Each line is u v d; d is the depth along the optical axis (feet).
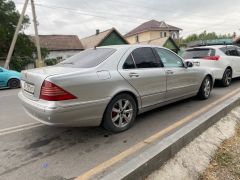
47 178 9.66
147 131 14.19
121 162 10.70
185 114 17.26
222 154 12.42
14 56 81.51
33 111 12.23
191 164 10.94
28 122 16.55
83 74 12.09
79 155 11.48
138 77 14.38
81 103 11.85
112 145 12.44
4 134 14.35
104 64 13.32
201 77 20.29
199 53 27.25
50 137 13.74
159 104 16.47
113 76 13.16
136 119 16.35
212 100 21.16
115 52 14.19
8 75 39.93
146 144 12.41
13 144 12.90
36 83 12.13
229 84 29.04
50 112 11.14
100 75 12.66
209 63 26.13
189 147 11.87
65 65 14.33
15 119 17.42
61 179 9.59
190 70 18.86
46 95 11.40
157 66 16.06
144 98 14.99
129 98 14.15
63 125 11.71
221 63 26.45
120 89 13.42
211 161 11.72
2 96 29.37
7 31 77.05
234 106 18.08
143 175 9.29
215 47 27.25
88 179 9.52
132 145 12.38
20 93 14.78
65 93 11.39
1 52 79.77
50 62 96.02
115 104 13.51
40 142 13.08
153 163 9.71
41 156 11.49
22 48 81.35
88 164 10.63
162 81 16.07
